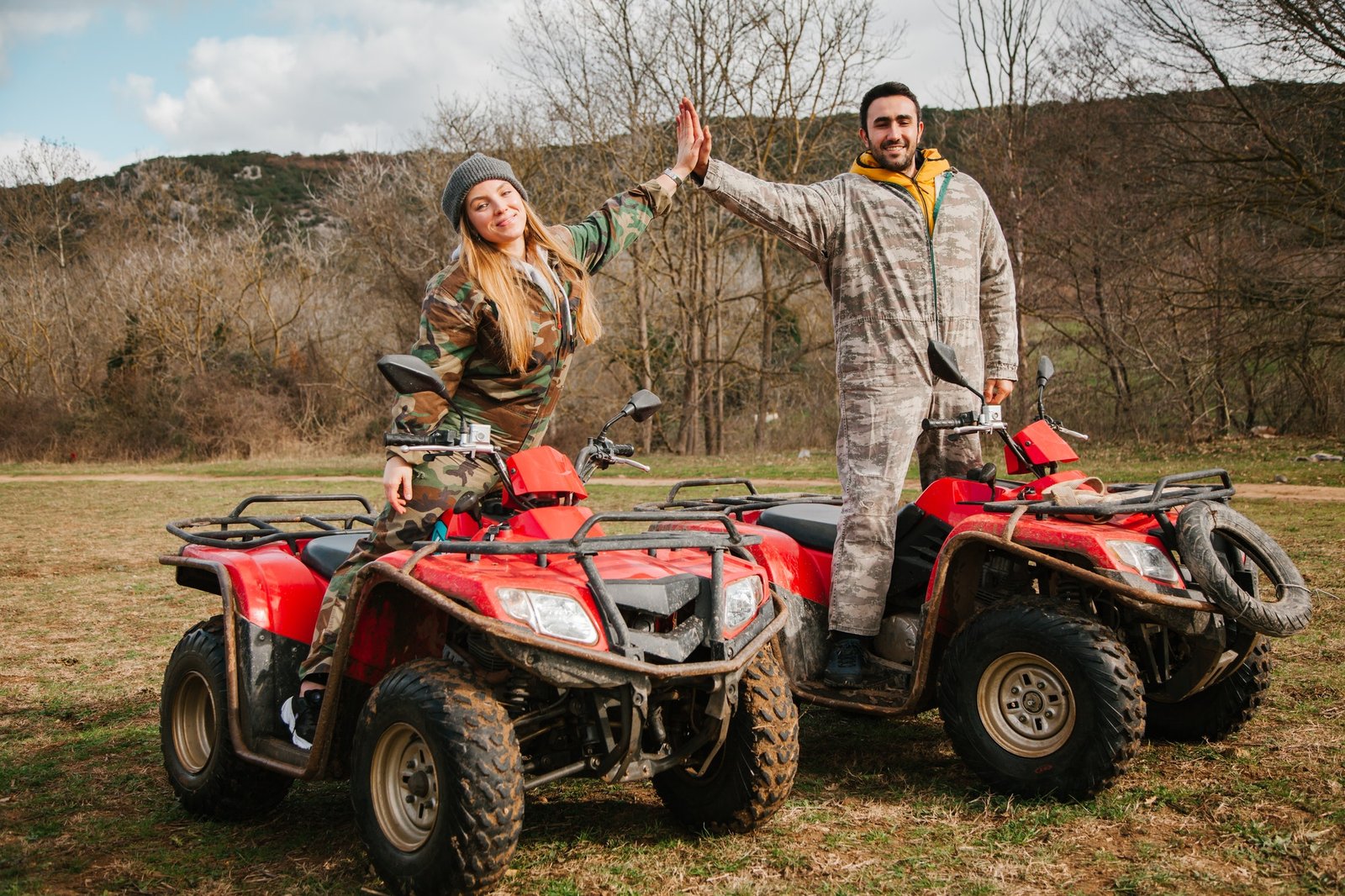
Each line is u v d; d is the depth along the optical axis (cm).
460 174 355
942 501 442
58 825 393
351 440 3516
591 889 321
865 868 329
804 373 2931
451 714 303
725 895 314
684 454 2909
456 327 350
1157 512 390
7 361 3925
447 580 314
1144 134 2042
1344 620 617
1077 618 374
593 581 316
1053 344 2403
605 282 2967
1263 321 1950
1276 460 1681
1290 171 1941
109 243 4328
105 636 722
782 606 372
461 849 295
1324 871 310
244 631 383
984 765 389
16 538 1295
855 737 476
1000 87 2431
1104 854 330
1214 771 400
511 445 370
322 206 3659
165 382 3638
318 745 342
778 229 455
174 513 1617
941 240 453
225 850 369
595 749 329
